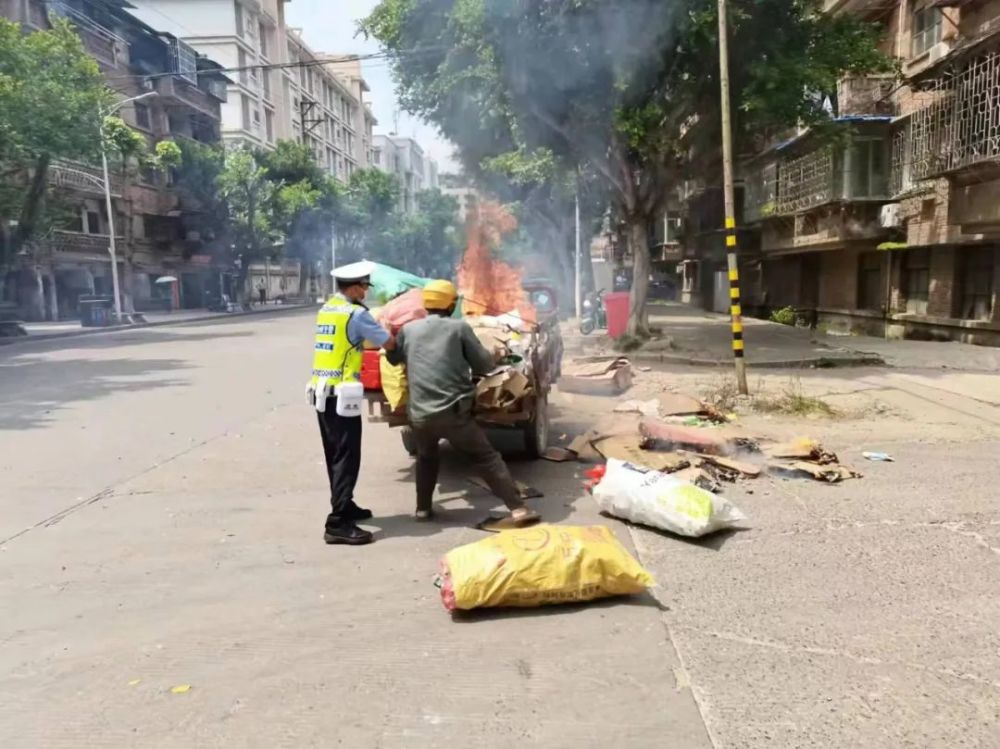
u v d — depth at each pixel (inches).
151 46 1614.2
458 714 115.6
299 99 2659.9
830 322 889.5
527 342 267.0
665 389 418.0
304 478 255.3
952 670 125.6
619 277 1280.8
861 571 166.1
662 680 123.6
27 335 926.4
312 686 124.6
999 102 524.7
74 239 1328.7
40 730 114.0
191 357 642.8
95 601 159.5
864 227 741.9
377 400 234.7
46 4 1229.1
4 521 212.7
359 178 2239.2
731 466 241.8
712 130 593.3
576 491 230.7
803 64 514.3
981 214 559.2
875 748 105.5
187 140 1551.4
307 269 2561.5
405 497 232.1
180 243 1697.8
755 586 159.2
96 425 347.9
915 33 689.0
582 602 152.6
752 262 1103.0
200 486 246.4
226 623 148.0
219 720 115.8
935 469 247.8
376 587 163.9
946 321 653.9
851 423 325.7
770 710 114.7
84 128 843.4
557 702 118.2
